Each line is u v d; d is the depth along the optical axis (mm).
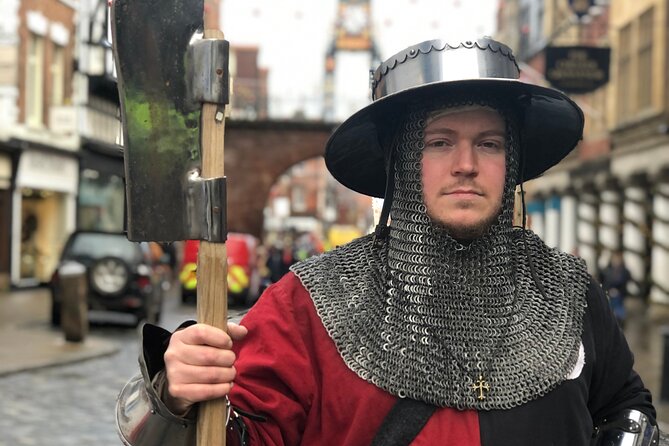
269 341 1891
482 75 1833
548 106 2113
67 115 23703
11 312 15125
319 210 83188
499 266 1979
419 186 1941
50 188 23469
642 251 22297
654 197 21125
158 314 14016
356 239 2105
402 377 1841
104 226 27688
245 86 34688
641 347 12523
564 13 25375
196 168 1684
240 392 1847
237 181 34656
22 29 21750
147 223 1657
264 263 21609
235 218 34594
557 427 1872
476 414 1839
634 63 22328
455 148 1897
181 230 1681
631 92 22609
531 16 29578
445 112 1886
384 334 1888
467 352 1896
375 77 2037
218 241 1677
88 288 12688
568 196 28422
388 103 1974
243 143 34688
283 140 34594
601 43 24359
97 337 11742
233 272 18688
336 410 1841
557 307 2029
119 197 29062
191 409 1698
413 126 1938
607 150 24391
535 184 32781
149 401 1684
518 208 2414
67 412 6770
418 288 1928
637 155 22125
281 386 1882
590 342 2037
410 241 1959
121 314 14492
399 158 2016
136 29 1657
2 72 19938
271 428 1854
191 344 1630
